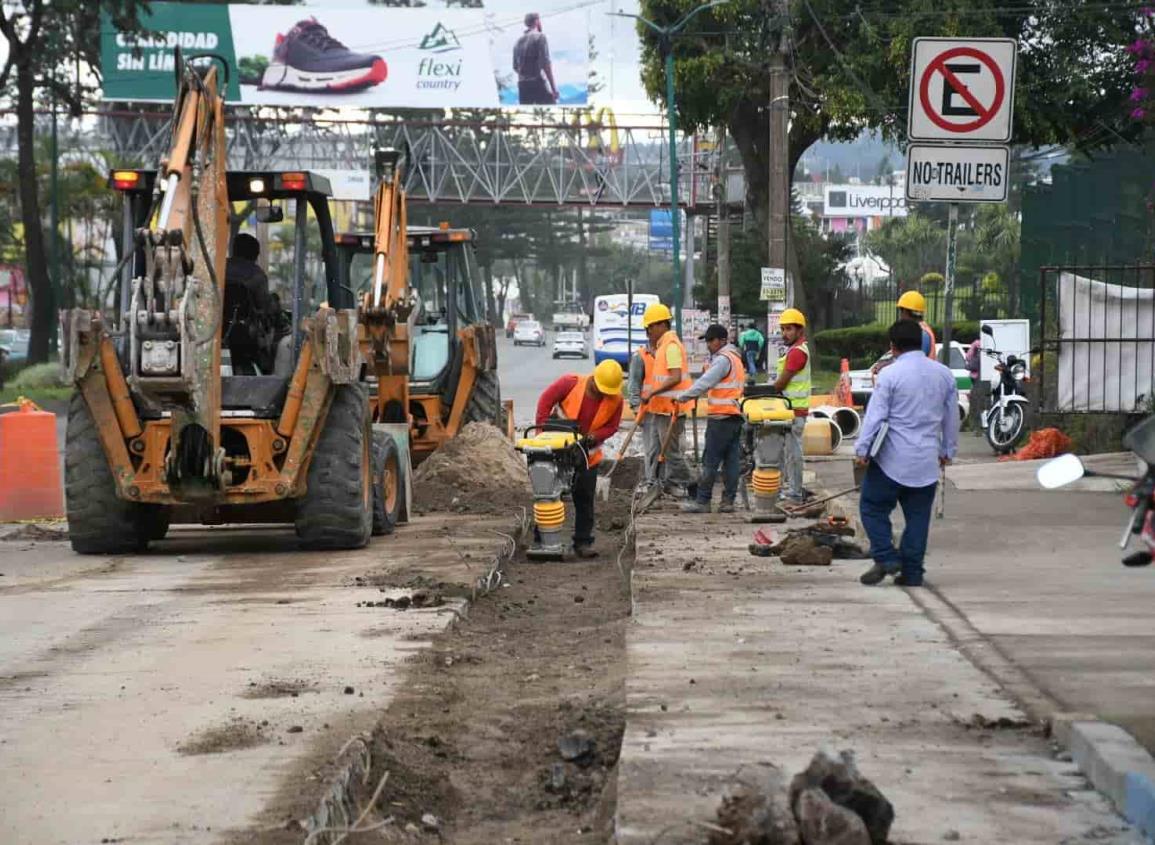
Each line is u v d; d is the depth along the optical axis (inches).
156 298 816.9
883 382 695.7
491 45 4328.3
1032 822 355.9
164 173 840.3
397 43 4323.3
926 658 531.2
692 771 394.6
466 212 6707.7
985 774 393.7
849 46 2628.0
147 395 823.7
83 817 380.2
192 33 4286.4
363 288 1339.8
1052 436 1355.8
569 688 543.5
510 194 4429.1
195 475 871.1
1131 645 545.3
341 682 535.2
